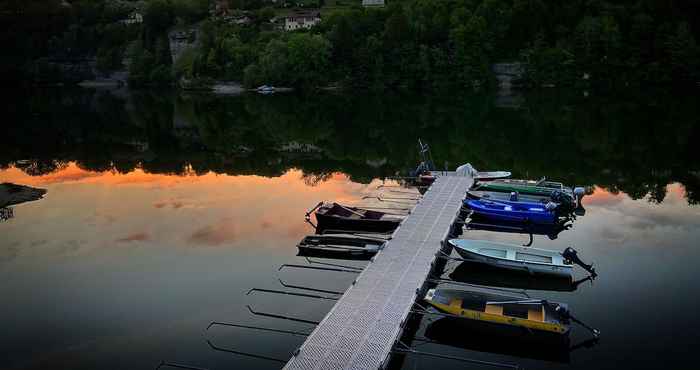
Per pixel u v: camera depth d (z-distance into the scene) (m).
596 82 130.75
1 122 95.94
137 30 192.62
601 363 23.25
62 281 31.45
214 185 52.97
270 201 46.66
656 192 46.75
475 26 140.38
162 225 40.69
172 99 136.50
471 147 67.75
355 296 26.42
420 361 23.67
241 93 148.75
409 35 147.00
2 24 185.25
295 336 25.62
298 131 84.19
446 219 37.00
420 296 27.17
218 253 35.00
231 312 27.67
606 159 59.25
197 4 188.62
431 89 143.75
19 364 23.86
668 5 132.62
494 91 135.62
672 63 125.12
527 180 48.88
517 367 22.94
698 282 29.80
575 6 143.75
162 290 30.11
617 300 28.17
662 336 25.00
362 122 90.94
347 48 149.25
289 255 34.44
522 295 28.86
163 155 68.31
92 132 85.75
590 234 37.47
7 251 36.03
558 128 78.62
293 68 148.12
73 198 48.69
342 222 38.34
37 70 179.75
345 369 21.06
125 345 25.11
